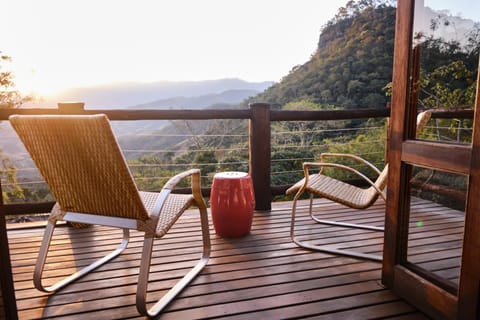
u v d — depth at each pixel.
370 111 3.48
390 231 1.72
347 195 2.30
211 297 1.70
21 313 1.58
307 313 1.56
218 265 2.06
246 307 1.61
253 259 2.14
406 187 1.64
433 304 1.48
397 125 1.64
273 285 1.82
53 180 1.63
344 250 2.25
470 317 1.29
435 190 1.49
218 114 3.05
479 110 1.22
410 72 1.57
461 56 1.41
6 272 1.34
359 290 1.76
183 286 1.77
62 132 1.42
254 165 3.17
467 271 1.29
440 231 1.47
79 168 1.52
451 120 1.42
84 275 1.94
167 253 2.24
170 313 1.57
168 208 1.87
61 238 2.55
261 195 3.20
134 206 1.55
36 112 2.74
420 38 1.54
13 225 2.84
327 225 2.79
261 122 3.10
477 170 1.23
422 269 1.58
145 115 2.94
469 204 1.27
